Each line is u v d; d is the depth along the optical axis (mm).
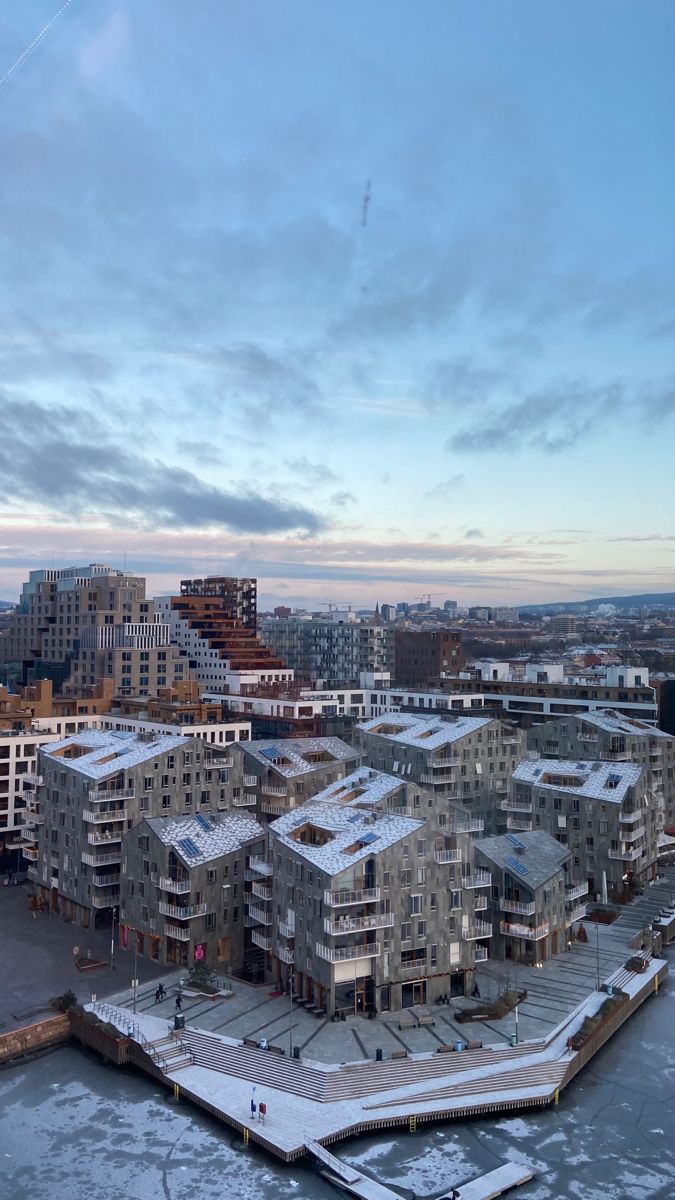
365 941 102312
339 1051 93500
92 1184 76375
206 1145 82250
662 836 169125
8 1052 97062
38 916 138375
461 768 168000
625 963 119625
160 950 119625
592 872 145250
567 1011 104500
